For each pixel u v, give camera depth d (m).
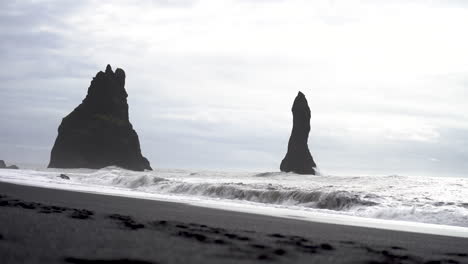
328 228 20.50
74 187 46.12
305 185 53.91
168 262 9.35
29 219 15.09
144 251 10.48
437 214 29.41
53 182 54.25
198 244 12.13
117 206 25.44
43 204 22.44
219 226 18.03
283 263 10.16
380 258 12.10
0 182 43.53
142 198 35.72
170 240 12.55
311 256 11.56
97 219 17.03
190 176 87.88
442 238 19.17
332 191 37.12
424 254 13.84
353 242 15.65
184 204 31.66
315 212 31.41
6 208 18.41
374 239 17.17
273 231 17.50
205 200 38.34
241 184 48.19
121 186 56.19
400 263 11.45
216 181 62.38
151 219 18.94
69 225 14.35
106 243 11.30
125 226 15.32
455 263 12.33
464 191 42.66
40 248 9.95
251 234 15.77
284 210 31.48
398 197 36.19
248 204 36.09
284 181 66.75
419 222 28.17
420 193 40.19
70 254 9.51
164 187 50.22
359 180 62.06
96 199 30.30
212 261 9.77
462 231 22.86
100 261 8.97
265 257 10.73
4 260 8.49
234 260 10.06
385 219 29.08
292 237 15.76
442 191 42.53
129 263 8.96
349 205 34.19
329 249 13.24
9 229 12.44
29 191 33.22
